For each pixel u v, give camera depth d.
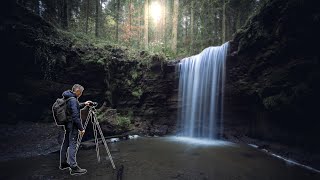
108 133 13.11
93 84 15.02
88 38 18.11
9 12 12.08
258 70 11.59
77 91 5.54
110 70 16.34
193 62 15.68
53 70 13.52
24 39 12.42
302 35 9.02
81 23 23.03
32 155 8.90
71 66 14.30
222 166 8.10
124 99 16.92
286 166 8.20
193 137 14.31
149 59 17.09
